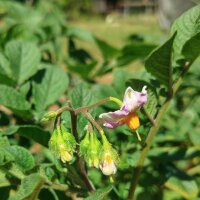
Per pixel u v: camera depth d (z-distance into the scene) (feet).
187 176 1.10
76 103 0.89
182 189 1.09
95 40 1.43
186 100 1.51
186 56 0.86
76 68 1.31
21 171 0.79
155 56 0.81
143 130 0.85
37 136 0.89
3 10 1.82
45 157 1.07
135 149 1.07
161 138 1.22
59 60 1.52
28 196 0.71
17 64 1.10
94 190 0.83
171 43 0.78
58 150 0.75
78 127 0.85
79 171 0.87
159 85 0.98
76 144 0.77
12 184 0.83
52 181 0.81
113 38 7.95
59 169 0.83
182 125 1.33
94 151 0.75
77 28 1.58
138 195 1.14
